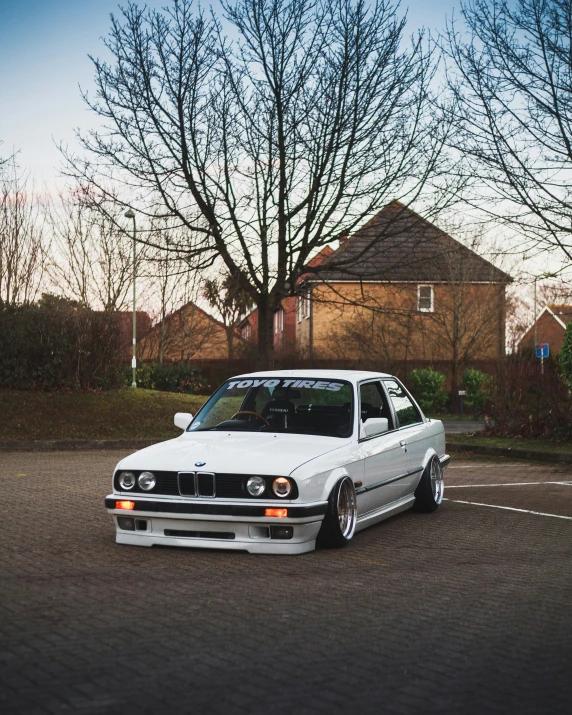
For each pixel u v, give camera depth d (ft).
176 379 103.30
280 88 74.02
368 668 14.08
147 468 23.95
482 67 53.36
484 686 13.34
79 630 15.90
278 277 79.87
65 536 25.85
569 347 60.59
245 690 12.91
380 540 26.37
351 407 27.43
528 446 59.93
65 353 70.33
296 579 20.62
